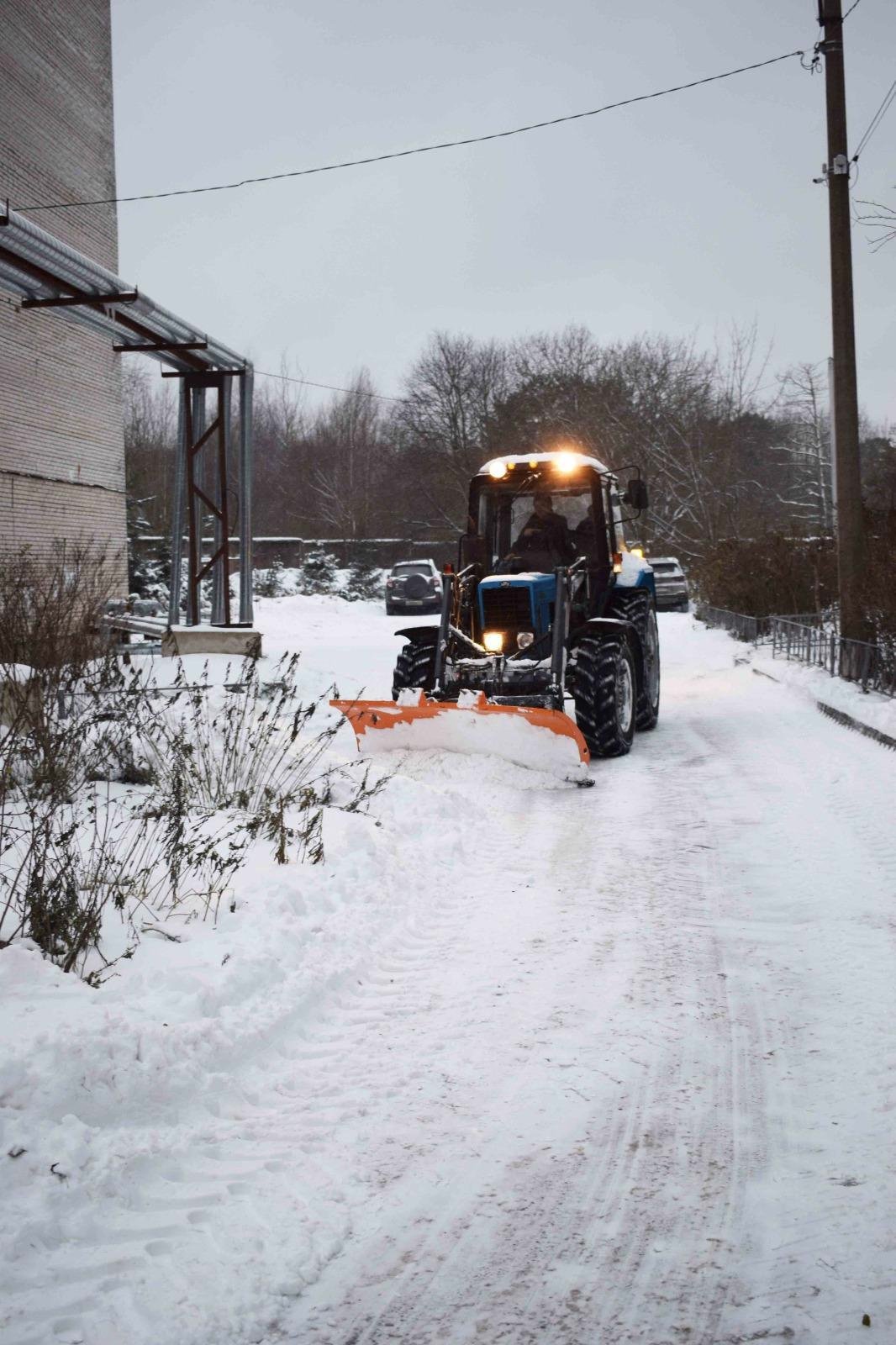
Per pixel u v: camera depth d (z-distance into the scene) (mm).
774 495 42969
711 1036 3658
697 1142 2984
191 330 12656
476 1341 2234
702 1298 2350
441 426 48781
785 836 6211
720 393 39938
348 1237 2590
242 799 6164
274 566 38906
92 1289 2357
